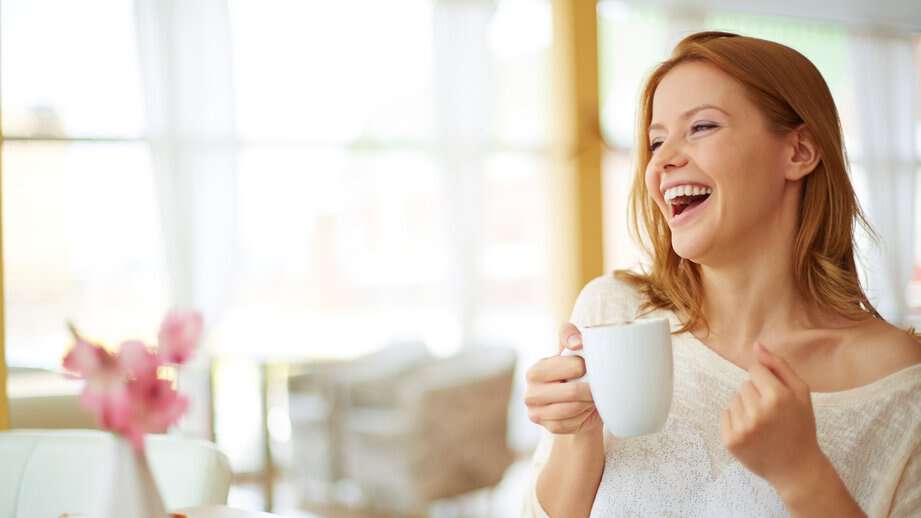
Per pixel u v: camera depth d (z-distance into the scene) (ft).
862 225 3.70
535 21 18.81
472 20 18.47
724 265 3.58
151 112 15.74
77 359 2.52
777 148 3.45
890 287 22.50
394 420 13.01
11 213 15.07
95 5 15.58
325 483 13.79
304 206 17.34
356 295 17.70
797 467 2.71
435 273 18.22
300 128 17.35
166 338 2.57
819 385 3.52
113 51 15.67
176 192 15.80
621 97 19.49
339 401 13.62
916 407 3.39
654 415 2.64
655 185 3.51
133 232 15.72
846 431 3.42
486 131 18.44
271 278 17.06
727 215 3.39
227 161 16.24
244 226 16.88
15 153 15.12
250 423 15.96
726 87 3.39
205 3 16.20
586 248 18.34
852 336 3.55
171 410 2.57
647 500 3.54
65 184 15.38
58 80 15.38
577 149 18.35
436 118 18.25
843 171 3.56
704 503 3.50
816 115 3.47
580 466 3.43
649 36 19.92
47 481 4.60
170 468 4.31
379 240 17.87
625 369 2.60
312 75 17.44
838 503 2.70
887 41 22.97
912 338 3.59
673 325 3.78
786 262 3.58
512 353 13.66
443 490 13.00
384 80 17.97
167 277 15.74
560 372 2.88
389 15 18.03
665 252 3.79
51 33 15.34
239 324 16.57
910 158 23.13
